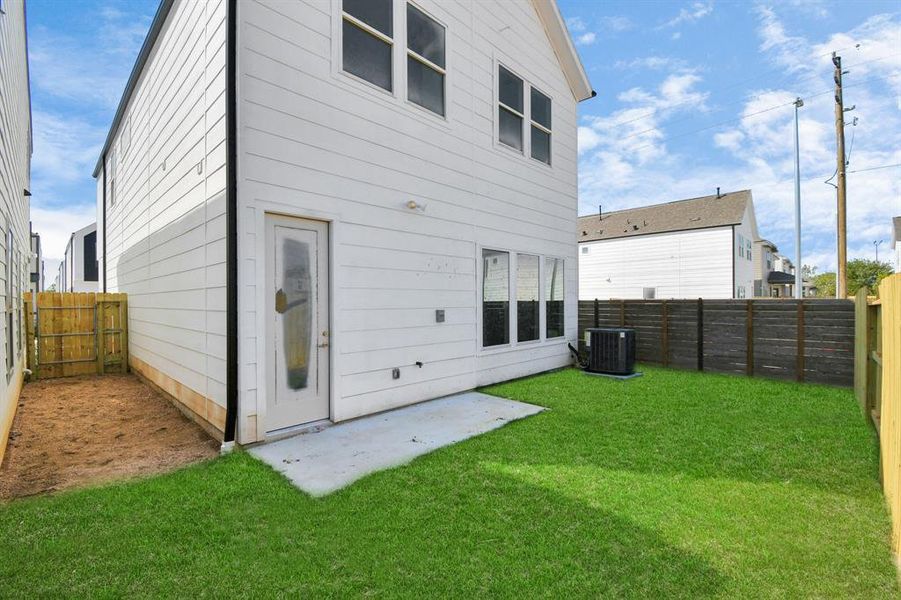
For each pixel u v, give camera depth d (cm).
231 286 388
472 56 645
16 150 627
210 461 363
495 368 682
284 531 253
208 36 431
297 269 442
